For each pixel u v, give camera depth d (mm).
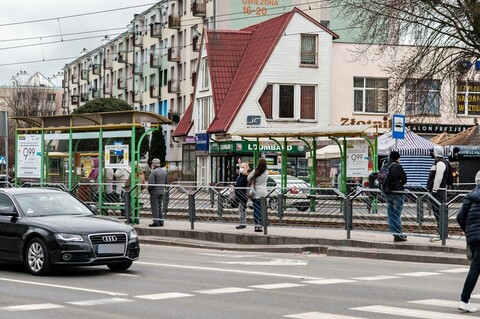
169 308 11641
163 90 88688
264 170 23828
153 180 26578
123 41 102938
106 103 82250
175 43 84125
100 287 14023
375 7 37062
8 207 16594
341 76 58312
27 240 15859
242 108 55500
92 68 117438
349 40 71875
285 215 23891
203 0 75500
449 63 36281
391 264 18312
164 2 88312
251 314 11078
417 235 20625
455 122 56281
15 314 11109
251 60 58031
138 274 16016
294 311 11328
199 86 61531
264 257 20031
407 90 38375
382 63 58500
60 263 15281
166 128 84875
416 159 39031
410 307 11734
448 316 10922
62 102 136000
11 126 90438
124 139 30906
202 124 61188
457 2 35031
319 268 17281
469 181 39438
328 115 57250
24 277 15484
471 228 11508
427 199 20328
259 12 72000
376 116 58500
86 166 30719
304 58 56938
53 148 31750
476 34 34531
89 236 15438
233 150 52812
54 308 11656
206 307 11727
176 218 26281
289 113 56531
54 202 17016
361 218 21688
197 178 59562
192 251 21938
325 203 23016
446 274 16172
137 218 27047
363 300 12438
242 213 24859
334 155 41812
